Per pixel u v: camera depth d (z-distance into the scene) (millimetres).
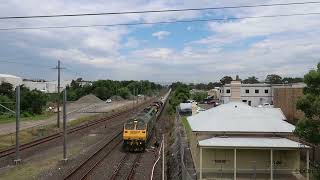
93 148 42375
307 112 22766
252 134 27812
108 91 156750
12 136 50719
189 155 34000
